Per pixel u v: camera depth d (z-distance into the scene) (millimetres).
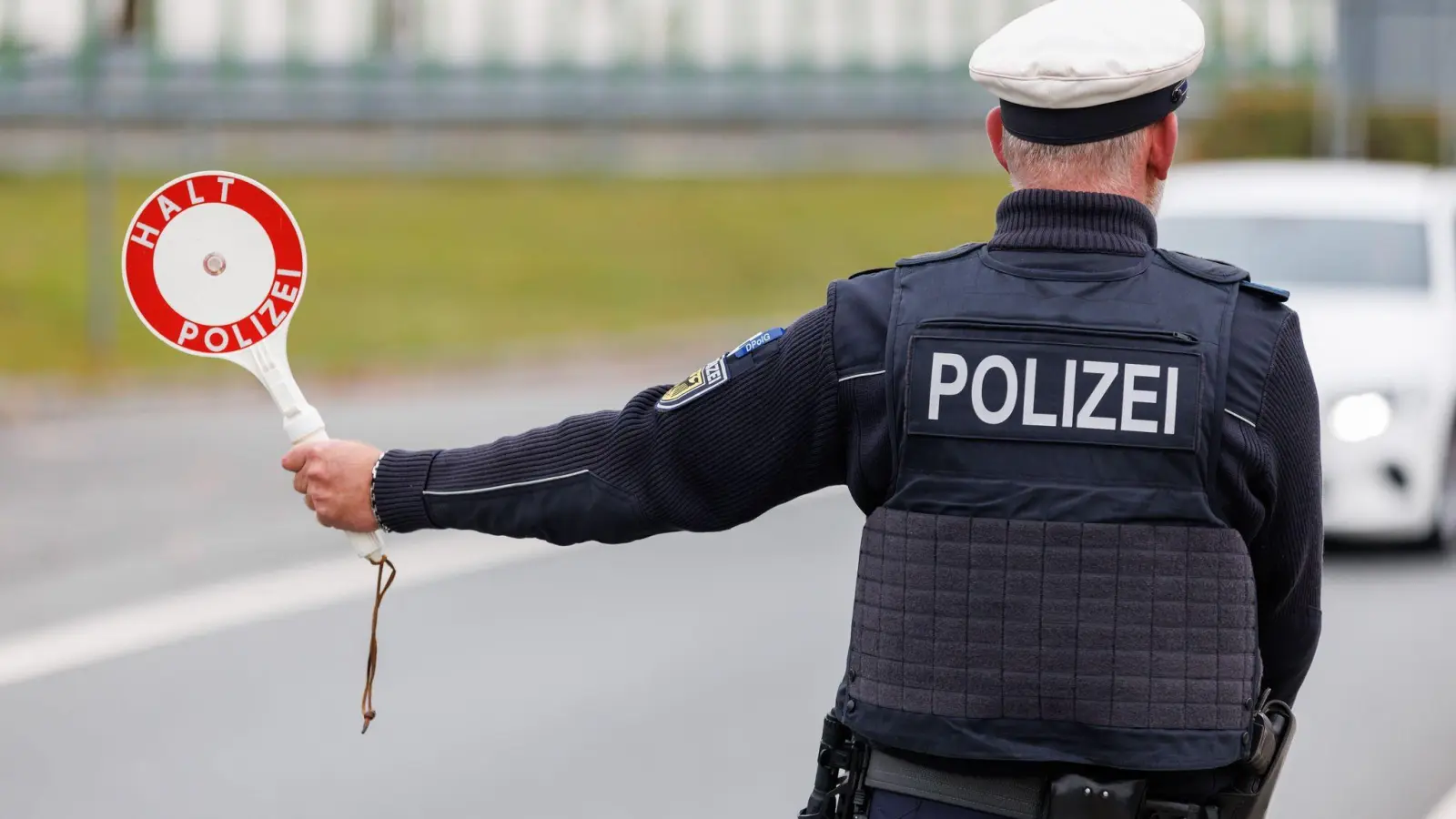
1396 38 47375
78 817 11242
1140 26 5352
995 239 5520
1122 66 5297
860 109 75375
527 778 11875
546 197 65438
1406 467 18766
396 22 70688
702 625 15977
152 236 5828
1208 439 5246
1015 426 5301
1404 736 12836
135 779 11945
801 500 22219
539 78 72875
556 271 54500
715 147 72875
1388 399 18734
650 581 17812
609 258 57219
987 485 5301
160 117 65438
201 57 68125
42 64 63438
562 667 14594
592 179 69188
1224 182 22703
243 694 13906
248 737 12820
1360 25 47656
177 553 19344
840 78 75438
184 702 13719
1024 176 5531
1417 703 13672
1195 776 5297
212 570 18531
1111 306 5348
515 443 5688
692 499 5555
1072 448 5281
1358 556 19234
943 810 5332
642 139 71875
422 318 46062
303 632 15844
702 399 5500
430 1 71125
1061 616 5215
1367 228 21156
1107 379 5281
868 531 5465
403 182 66188
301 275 5863
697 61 74562
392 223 59406
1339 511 18844
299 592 17453
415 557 19062
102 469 24938
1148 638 5207
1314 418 5402
